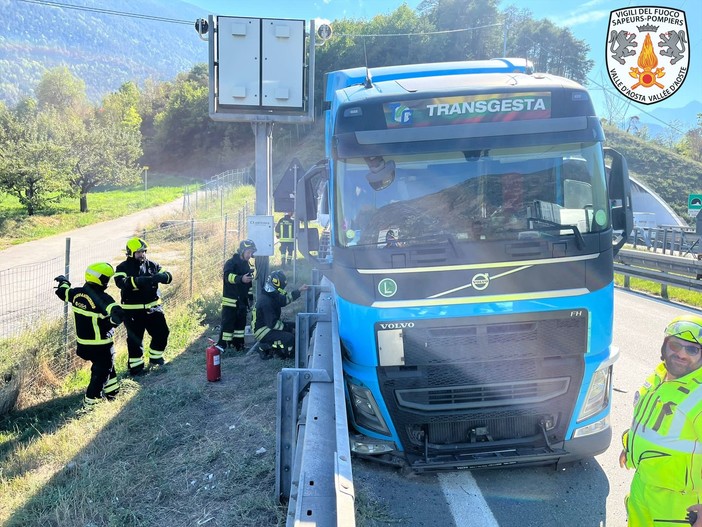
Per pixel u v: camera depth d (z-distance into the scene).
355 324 4.11
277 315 7.81
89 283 6.29
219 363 7.00
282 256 15.95
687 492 2.68
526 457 4.02
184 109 94.81
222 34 8.12
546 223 4.16
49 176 31.50
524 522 3.86
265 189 8.78
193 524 3.94
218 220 22.23
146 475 4.67
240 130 91.06
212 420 5.78
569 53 85.88
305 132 72.31
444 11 79.75
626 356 7.66
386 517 3.91
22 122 34.53
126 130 51.59
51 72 113.06
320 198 7.43
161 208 39.09
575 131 4.25
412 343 4.01
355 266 4.09
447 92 4.27
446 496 4.20
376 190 4.22
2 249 21.20
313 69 8.32
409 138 4.24
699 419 2.62
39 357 7.11
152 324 7.52
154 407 6.11
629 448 2.96
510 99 4.27
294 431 3.94
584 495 4.18
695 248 19.06
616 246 4.62
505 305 4.00
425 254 4.00
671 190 50.06
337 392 3.31
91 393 6.32
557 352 4.05
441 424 4.11
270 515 3.95
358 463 4.68
